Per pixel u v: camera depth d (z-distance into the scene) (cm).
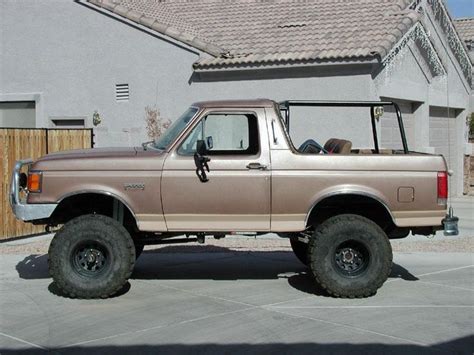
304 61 1554
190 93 1698
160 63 1722
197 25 1889
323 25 1727
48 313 802
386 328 748
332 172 869
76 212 924
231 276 1019
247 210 866
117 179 859
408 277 1017
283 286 949
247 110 883
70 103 1808
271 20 1841
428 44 1812
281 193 865
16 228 1312
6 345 686
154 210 863
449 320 783
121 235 855
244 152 873
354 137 1548
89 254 863
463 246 1286
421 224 883
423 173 878
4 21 1850
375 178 871
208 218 867
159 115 1727
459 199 2147
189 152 873
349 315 800
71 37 1798
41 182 860
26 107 1862
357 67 1535
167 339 705
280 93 1614
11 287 934
